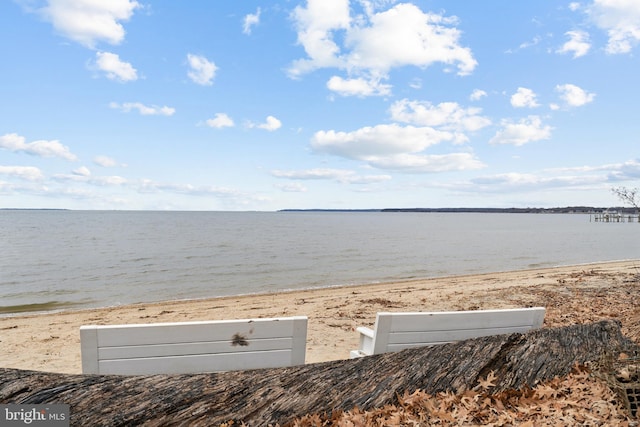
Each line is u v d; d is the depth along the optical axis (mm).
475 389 3447
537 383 3602
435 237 50969
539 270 19797
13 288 17266
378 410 3184
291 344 3346
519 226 93125
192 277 19844
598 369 3559
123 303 14273
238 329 3191
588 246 38500
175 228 70250
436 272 21625
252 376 3119
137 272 21344
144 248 33969
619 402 3246
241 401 3029
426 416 3172
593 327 4031
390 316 3582
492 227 86500
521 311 4043
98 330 2912
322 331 8195
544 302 9648
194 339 3100
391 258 27875
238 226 80812
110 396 2820
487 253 31703
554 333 3873
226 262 25141
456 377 3473
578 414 3186
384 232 62250
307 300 12539
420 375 3420
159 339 3029
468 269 22891
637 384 3170
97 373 2961
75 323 10164
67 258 27016
